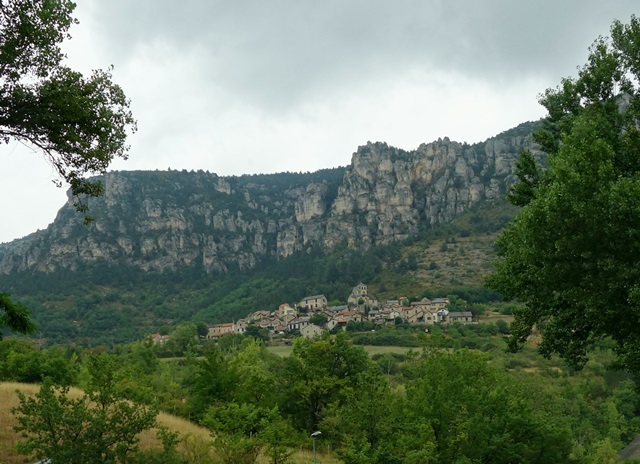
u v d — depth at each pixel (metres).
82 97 14.10
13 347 60.91
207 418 27.92
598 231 15.89
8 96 13.20
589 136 17.28
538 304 22.11
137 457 15.76
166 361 104.75
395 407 25.84
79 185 15.77
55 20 13.73
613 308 16.78
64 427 15.31
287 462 26.14
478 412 27.66
